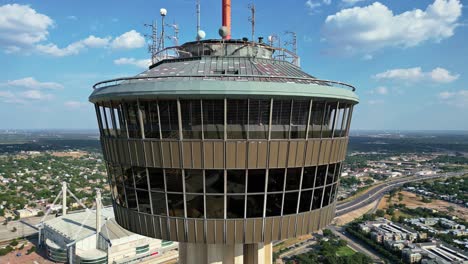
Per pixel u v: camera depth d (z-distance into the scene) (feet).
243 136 89.66
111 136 106.11
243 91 85.61
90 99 108.99
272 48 130.52
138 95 90.02
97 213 437.99
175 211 96.58
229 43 124.67
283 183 94.99
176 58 123.65
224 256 118.83
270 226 96.58
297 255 500.33
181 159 91.97
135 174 99.96
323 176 102.63
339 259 478.18
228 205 93.81
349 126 110.93
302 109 92.79
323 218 107.04
